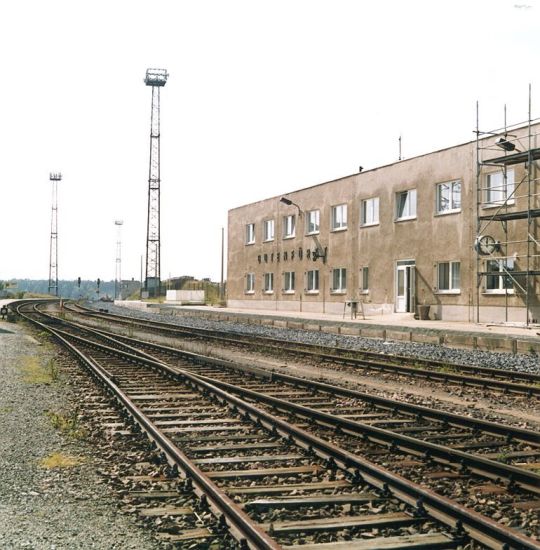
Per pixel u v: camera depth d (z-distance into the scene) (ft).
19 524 19.20
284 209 149.28
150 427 30.04
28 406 38.14
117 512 20.40
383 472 22.03
